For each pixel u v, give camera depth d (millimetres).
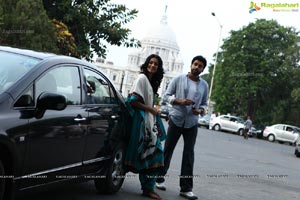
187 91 6996
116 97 6461
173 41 149125
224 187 8344
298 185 10078
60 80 5082
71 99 5223
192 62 7105
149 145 6348
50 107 4492
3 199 4234
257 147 25438
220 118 44812
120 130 6312
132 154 6434
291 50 54562
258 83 53344
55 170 4836
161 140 6480
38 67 4758
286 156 21484
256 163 14250
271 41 55781
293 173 12742
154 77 6516
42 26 15992
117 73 144000
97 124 5656
